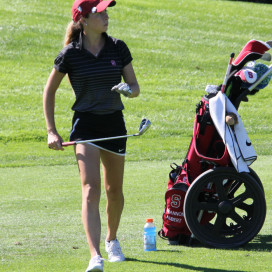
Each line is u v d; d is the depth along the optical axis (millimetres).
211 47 101625
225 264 17016
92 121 17094
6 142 55844
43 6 111375
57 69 17188
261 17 124062
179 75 86688
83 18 17000
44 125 62812
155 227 21078
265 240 20391
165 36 105375
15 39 93500
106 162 17516
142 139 56688
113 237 18031
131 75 17766
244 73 19719
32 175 39062
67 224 24359
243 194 19359
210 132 20062
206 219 20234
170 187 20953
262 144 51938
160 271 16266
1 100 71625
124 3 120875
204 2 131625
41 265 17422
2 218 25984
